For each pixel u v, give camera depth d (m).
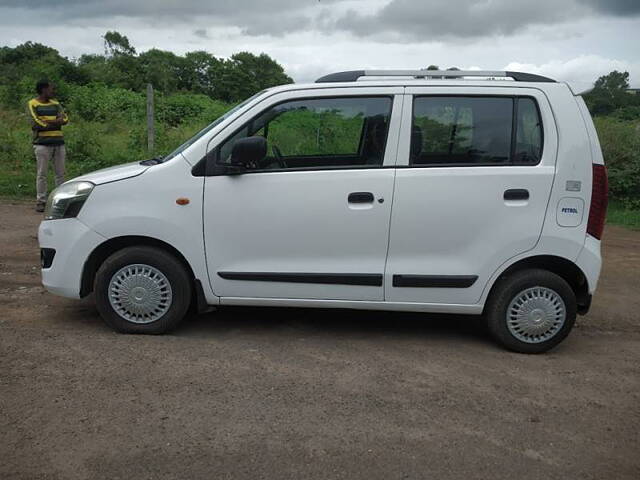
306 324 5.25
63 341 4.54
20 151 13.43
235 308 5.59
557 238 4.53
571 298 4.64
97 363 4.17
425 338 5.03
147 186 4.57
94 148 13.89
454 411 3.70
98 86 25.95
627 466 3.17
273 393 3.83
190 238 4.58
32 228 8.65
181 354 4.40
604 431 3.53
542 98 4.57
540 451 3.28
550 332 4.70
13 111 19.48
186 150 4.63
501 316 4.68
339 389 3.94
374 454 3.18
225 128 4.62
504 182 4.50
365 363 4.41
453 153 4.58
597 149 4.58
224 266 4.62
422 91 4.59
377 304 4.66
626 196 12.36
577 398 3.96
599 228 4.61
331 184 4.52
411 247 4.57
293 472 2.99
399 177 4.51
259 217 4.55
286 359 4.41
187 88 63.84
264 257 4.61
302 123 4.64
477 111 4.58
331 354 4.55
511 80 4.66
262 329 5.07
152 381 3.93
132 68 50.50
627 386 4.19
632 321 5.75
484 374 4.30
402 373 4.25
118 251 4.67
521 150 4.57
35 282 6.19
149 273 4.66
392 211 4.52
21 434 3.24
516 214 4.52
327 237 4.56
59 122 9.62
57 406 3.55
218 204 4.55
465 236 4.55
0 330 4.74
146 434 3.29
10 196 10.98
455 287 4.59
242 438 3.29
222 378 4.02
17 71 40.91
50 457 3.04
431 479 2.98
